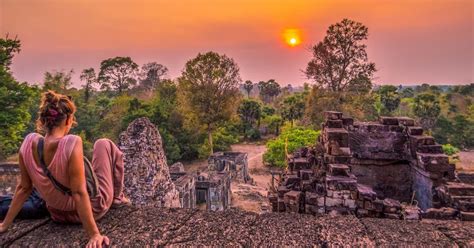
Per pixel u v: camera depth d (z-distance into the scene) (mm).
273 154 41781
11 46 28531
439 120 61438
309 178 8055
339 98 46000
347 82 46344
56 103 2926
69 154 2768
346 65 45906
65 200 2922
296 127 47125
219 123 51250
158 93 53781
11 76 28969
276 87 110875
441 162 8086
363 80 46031
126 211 3396
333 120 8328
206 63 46812
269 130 67625
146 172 10492
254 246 2648
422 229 2859
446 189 7363
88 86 71750
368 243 2635
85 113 54156
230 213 3283
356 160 9766
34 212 3238
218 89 48500
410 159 9219
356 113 45406
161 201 11086
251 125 67812
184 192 20656
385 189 9625
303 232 2842
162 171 11477
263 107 74438
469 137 59531
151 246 2695
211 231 2906
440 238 2695
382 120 9852
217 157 38125
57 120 2920
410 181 9492
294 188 8281
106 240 2752
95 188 3139
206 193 25172
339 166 7359
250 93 139500
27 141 2934
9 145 32688
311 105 47656
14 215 3018
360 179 9758
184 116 48750
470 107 65938
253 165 47125
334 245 2623
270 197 8953
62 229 3010
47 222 3172
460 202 6695
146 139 10688
